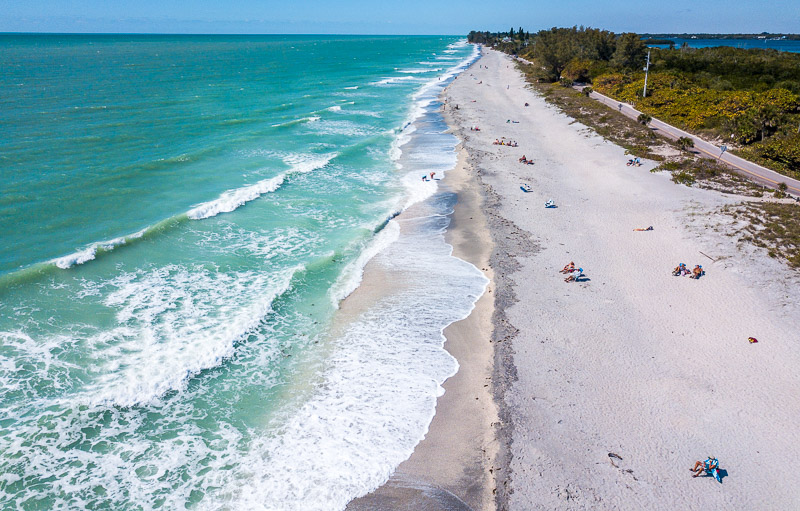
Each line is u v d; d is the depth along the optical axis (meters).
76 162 36.66
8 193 29.84
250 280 23.30
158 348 18.31
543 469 13.86
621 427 15.16
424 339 19.66
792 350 18.27
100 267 23.05
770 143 39.00
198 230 27.75
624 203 32.22
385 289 23.14
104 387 16.42
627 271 23.97
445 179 38.12
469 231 28.97
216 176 36.22
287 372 17.83
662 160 40.31
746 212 28.83
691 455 14.18
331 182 36.94
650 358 18.06
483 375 17.72
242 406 16.27
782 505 12.73
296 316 20.98
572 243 26.97
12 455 13.97
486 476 13.88
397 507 13.03
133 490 13.29
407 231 29.19
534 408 15.94
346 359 18.52
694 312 20.67
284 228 28.89
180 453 14.48
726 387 16.61
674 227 28.30
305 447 14.82
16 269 21.92
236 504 13.05
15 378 16.44
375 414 16.03
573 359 18.08
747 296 21.59
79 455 14.20
